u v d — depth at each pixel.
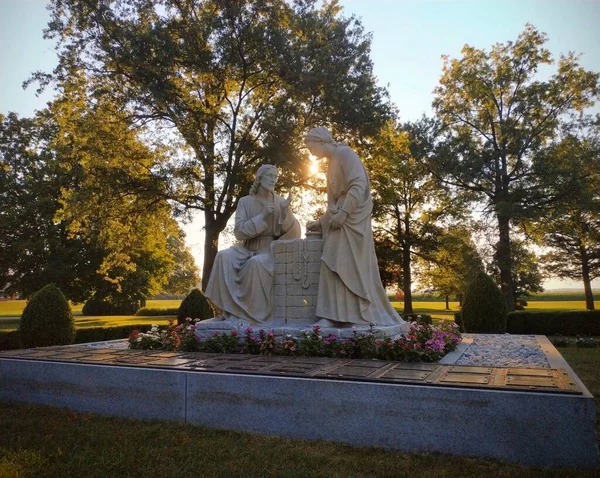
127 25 18.27
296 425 4.88
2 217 26.19
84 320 29.50
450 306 55.31
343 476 3.96
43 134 28.36
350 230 6.96
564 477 3.79
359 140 20.11
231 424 5.17
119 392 5.80
